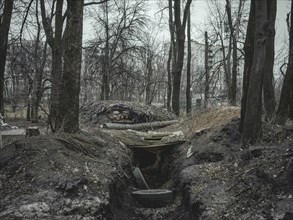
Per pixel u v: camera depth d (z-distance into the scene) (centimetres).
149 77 3206
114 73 2703
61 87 1020
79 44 1018
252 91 912
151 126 1691
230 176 829
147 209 939
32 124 1468
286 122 1247
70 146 877
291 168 652
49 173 730
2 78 1126
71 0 1007
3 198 666
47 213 645
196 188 854
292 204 597
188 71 2620
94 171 809
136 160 1280
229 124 1105
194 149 1132
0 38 1112
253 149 843
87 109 1842
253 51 964
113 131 1367
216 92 3159
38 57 1280
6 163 750
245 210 662
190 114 1661
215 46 3030
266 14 870
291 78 1116
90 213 673
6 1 1127
